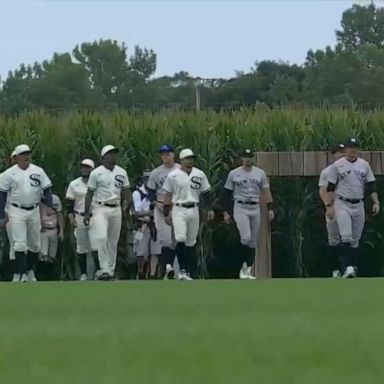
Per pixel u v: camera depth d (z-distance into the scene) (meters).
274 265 85.81
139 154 85.00
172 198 72.38
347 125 86.31
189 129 85.38
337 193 71.69
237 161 84.38
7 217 71.12
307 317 34.88
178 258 73.38
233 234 84.00
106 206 71.75
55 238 79.50
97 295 48.34
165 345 27.66
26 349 27.16
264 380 21.78
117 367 23.83
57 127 85.06
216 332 30.45
